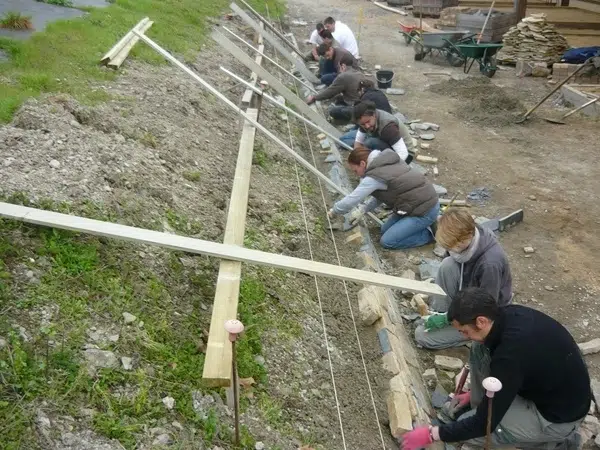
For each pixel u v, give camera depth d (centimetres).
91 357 324
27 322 327
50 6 965
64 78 657
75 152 491
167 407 322
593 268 598
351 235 620
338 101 952
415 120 984
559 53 1277
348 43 1207
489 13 1401
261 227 570
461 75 1257
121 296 373
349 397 414
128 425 301
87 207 435
